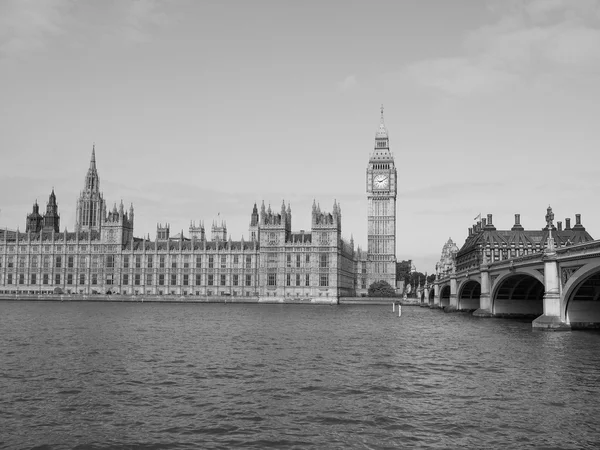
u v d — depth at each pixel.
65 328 96.38
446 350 69.38
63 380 48.75
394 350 69.69
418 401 42.22
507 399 42.56
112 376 50.72
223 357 62.72
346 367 56.66
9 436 33.97
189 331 94.00
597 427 35.75
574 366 55.53
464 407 40.44
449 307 175.00
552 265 87.81
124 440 33.38
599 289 86.31
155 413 38.75
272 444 32.84
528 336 81.62
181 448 32.19
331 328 103.56
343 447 32.44
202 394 44.16
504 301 130.00
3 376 50.19
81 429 35.31
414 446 32.59
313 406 40.78
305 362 59.62
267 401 42.09
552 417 37.81
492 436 34.19
